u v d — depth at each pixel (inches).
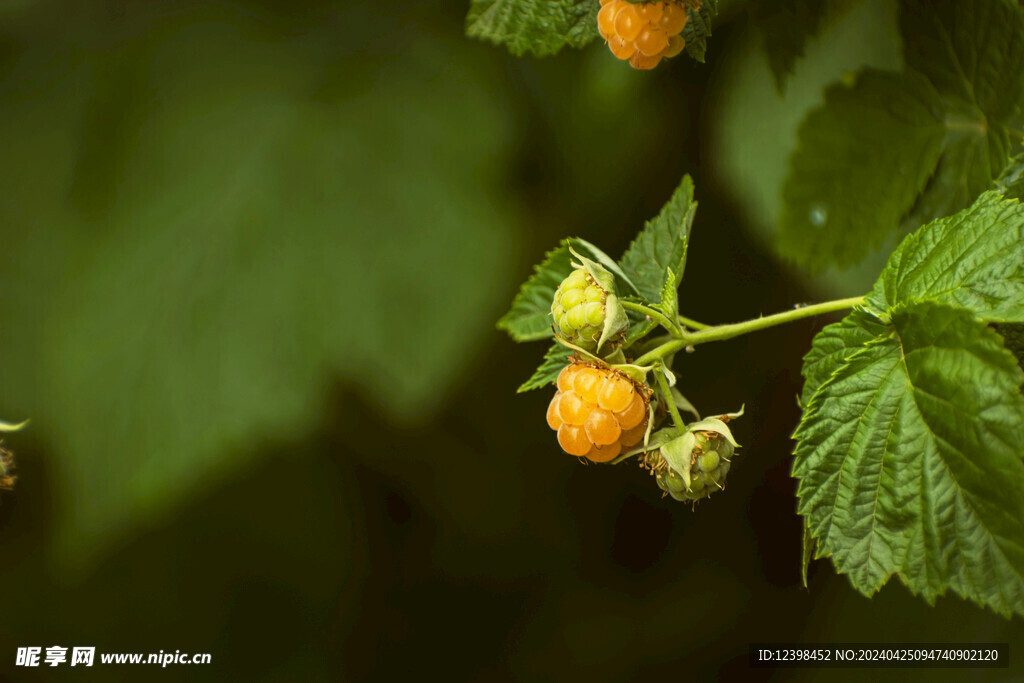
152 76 25.3
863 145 22.4
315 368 24.4
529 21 21.6
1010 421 19.9
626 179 25.5
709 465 20.9
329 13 25.6
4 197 25.0
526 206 25.5
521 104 25.2
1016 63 21.7
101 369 24.5
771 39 22.8
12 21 25.6
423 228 24.6
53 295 24.7
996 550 19.9
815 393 20.5
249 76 25.2
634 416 20.8
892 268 20.6
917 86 22.2
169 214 24.8
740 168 24.0
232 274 24.6
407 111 25.0
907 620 25.8
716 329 21.1
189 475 24.3
